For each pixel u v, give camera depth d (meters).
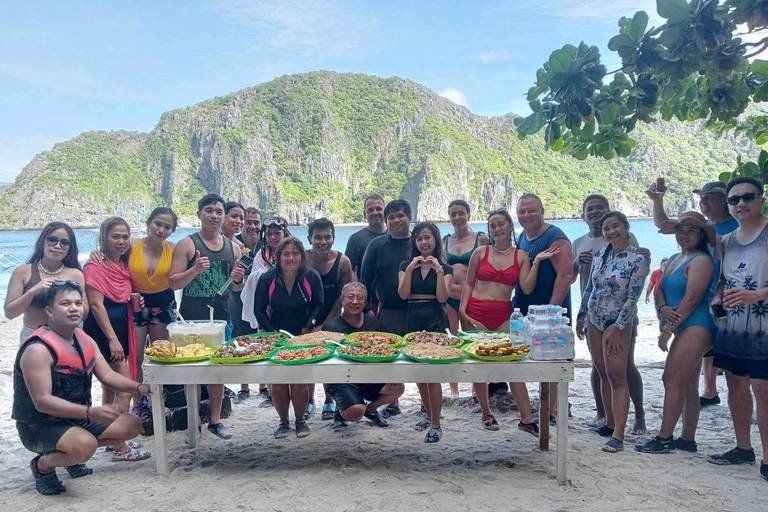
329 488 3.56
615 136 4.25
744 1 3.28
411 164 169.50
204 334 3.96
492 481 3.63
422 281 4.57
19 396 3.48
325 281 5.07
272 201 160.12
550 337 3.54
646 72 3.66
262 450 4.27
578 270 5.11
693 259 3.94
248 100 191.00
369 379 3.55
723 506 3.23
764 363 3.53
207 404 4.84
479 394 4.70
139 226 62.84
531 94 3.83
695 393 4.08
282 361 3.58
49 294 3.48
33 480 3.79
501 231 4.64
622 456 4.02
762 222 3.71
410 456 4.10
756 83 4.21
